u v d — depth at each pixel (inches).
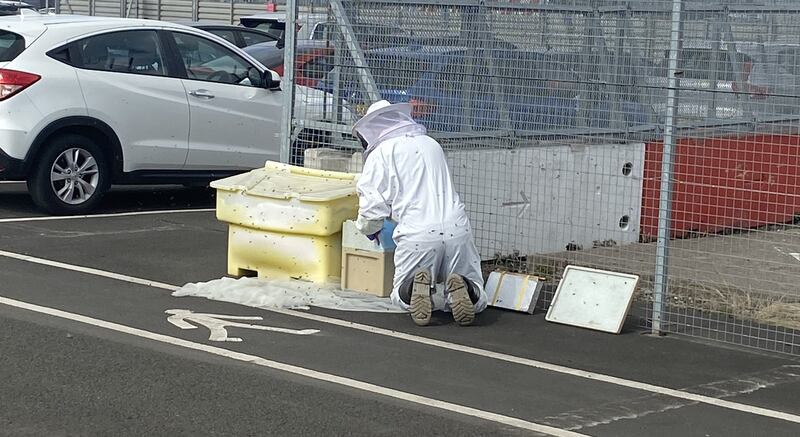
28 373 236.5
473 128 364.8
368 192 293.0
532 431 213.6
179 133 448.8
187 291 313.6
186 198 492.7
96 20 440.5
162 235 399.2
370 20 356.2
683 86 354.9
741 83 384.8
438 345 273.4
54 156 420.2
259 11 1077.8
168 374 239.9
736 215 396.5
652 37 368.2
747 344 285.4
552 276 352.8
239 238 331.6
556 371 255.4
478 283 299.9
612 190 392.2
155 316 288.2
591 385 245.6
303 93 363.6
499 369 255.0
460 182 359.3
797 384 252.2
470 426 215.2
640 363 265.1
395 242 295.4
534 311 311.1
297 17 362.6
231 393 229.0
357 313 300.7
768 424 223.1
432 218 290.2
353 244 314.8
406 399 230.1
